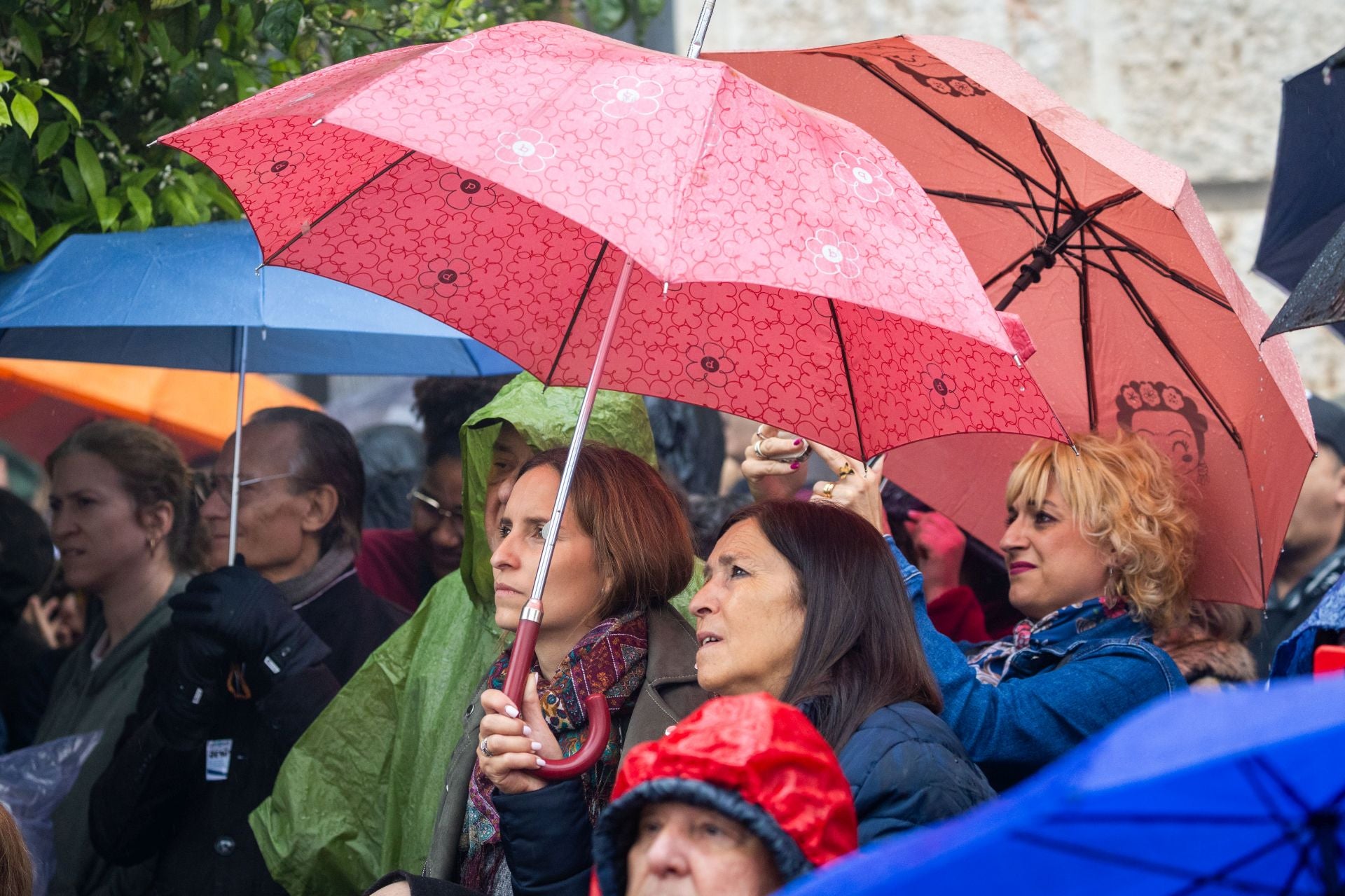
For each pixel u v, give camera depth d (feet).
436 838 11.78
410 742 13.96
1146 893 4.79
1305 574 19.35
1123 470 13.37
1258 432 13.23
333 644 17.03
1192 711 4.29
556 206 7.86
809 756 7.04
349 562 17.52
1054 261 13.65
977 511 15.56
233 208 18.28
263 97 9.43
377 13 17.35
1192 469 13.85
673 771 7.04
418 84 8.34
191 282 15.23
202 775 15.69
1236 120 23.66
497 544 13.65
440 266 11.52
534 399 14.16
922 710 9.86
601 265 11.71
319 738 14.39
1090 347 14.01
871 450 11.28
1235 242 23.72
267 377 28.63
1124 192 12.96
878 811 9.21
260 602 15.46
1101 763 4.14
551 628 11.69
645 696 11.30
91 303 14.93
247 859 15.42
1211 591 13.80
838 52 13.23
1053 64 23.90
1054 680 12.58
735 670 10.30
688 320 11.69
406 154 11.23
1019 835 4.46
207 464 25.58
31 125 14.19
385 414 29.68
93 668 19.17
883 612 10.15
